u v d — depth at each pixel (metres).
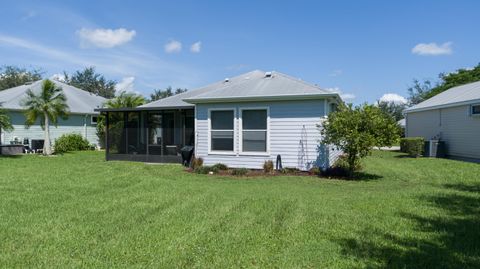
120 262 3.88
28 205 6.61
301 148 12.07
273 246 4.37
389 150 26.08
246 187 8.77
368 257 3.99
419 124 23.88
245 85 13.99
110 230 5.03
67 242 4.54
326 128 10.89
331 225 5.28
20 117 22.34
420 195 7.56
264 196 7.46
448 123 19.41
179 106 15.54
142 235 4.79
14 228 5.14
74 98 27.98
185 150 14.02
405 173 11.88
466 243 4.45
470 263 3.81
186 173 11.98
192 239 4.61
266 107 12.50
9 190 8.20
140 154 16.42
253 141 12.80
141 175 11.04
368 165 14.53
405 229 5.08
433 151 19.16
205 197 7.32
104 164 14.66
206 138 13.45
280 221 5.50
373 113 10.37
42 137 23.64
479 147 16.31
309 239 4.64
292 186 9.02
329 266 3.75
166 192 7.93
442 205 6.60
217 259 3.95
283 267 3.74
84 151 23.72
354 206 6.52
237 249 4.26
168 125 17.62
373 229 5.07
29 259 3.97
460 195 7.55
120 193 7.82
